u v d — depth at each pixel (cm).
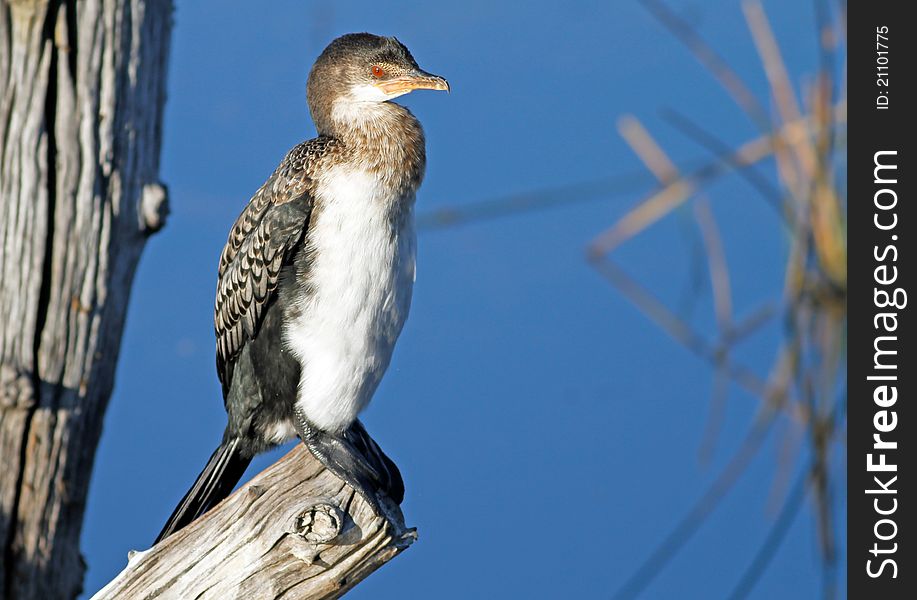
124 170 777
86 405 792
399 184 768
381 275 755
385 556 638
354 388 765
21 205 749
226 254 801
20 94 742
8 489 775
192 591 620
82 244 767
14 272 754
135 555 636
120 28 763
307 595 623
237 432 796
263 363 777
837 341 1360
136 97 778
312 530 607
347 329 753
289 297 757
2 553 782
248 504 622
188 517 788
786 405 1311
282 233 750
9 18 735
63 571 809
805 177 1412
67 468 791
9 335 759
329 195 750
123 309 803
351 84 800
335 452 730
